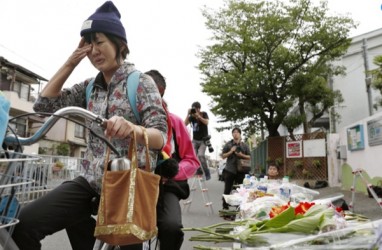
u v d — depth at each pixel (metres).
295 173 16.42
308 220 1.48
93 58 1.91
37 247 1.54
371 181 9.75
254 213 2.28
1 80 21.77
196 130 7.88
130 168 1.44
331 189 12.23
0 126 1.24
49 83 2.00
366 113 20.33
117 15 1.91
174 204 2.29
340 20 18.59
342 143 12.74
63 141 29.50
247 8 18.95
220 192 12.27
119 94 1.87
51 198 1.64
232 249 1.45
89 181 1.76
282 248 1.34
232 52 19.70
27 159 1.31
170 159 2.24
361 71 20.77
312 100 19.19
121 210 1.38
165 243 2.12
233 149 7.26
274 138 18.41
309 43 18.70
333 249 1.28
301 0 18.53
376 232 1.25
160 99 1.86
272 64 19.33
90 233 2.04
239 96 19.53
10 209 1.32
